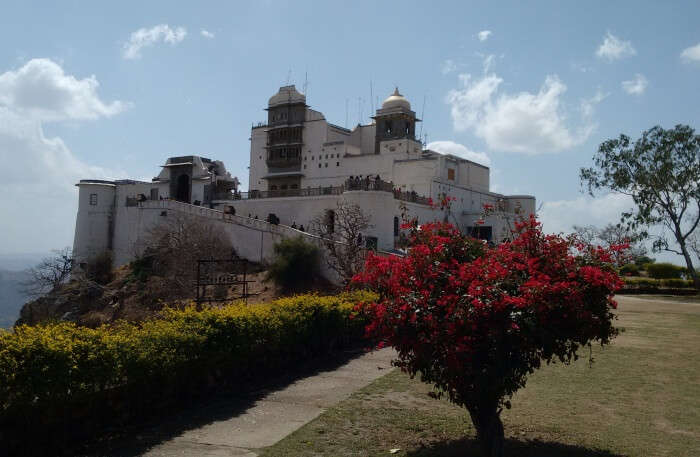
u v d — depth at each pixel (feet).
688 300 134.82
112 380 30.17
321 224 145.38
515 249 30.45
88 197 204.85
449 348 26.68
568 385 43.68
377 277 31.60
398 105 210.59
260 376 45.01
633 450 29.12
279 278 130.31
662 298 142.82
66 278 193.67
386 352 57.26
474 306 25.99
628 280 164.35
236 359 40.86
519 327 26.23
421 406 37.40
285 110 217.36
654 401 39.06
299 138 211.41
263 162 224.12
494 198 210.79
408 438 31.04
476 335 27.25
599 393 41.22
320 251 132.46
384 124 214.28
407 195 160.86
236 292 130.31
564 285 26.37
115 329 35.60
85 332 30.71
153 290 137.90
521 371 28.63
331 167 203.00
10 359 25.44
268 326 44.42
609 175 158.92
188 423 33.27
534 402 38.81
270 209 174.70
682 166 151.94
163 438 30.48
